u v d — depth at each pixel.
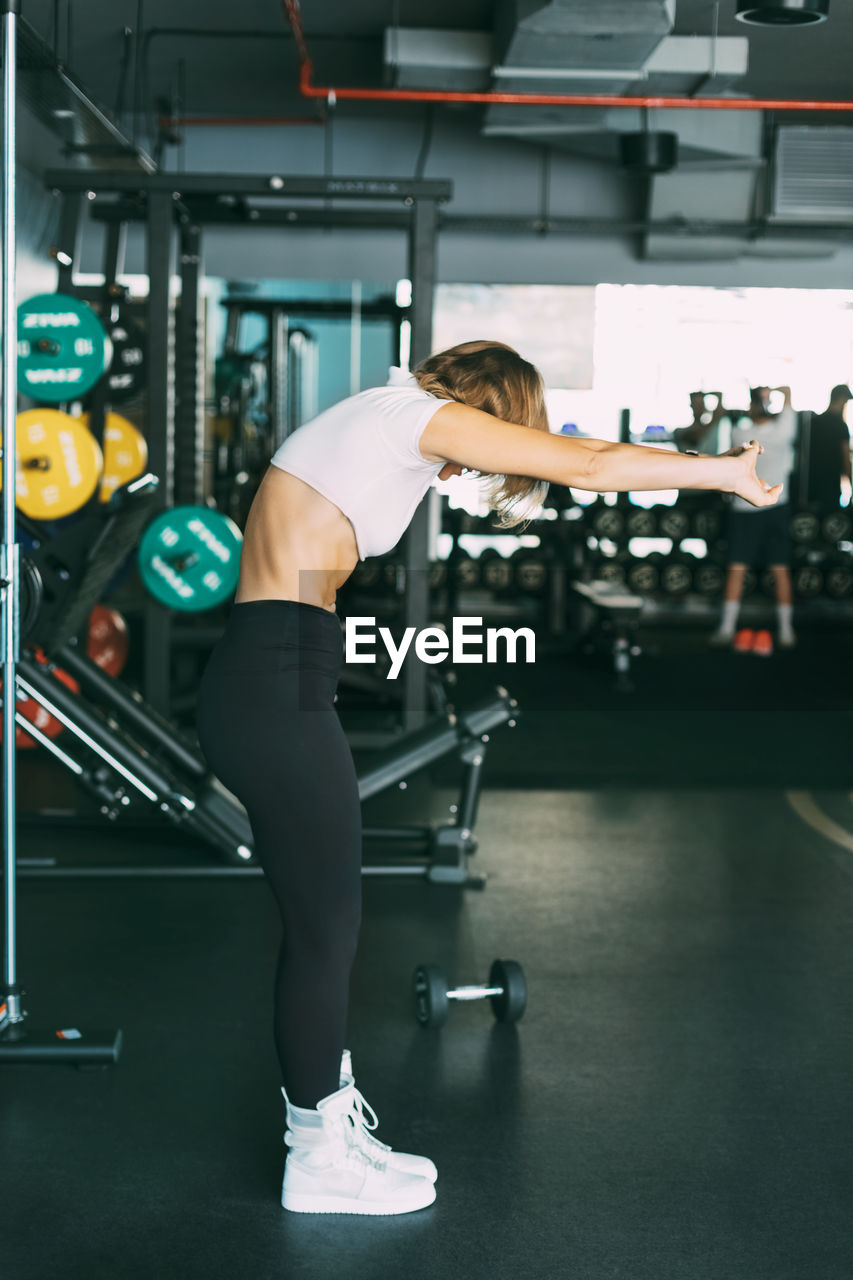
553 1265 1.70
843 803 4.36
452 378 1.76
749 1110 2.16
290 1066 1.80
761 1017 2.55
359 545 1.75
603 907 3.24
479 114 6.75
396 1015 2.54
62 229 4.38
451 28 4.98
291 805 1.71
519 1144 2.03
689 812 4.23
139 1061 2.31
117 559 3.73
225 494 7.38
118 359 5.01
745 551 7.76
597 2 3.93
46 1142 2.02
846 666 7.41
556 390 7.92
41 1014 2.50
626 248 7.25
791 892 3.39
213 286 7.64
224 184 4.17
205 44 5.30
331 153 7.02
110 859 3.60
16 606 2.21
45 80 3.61
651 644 8.31
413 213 4.27
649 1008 2.59
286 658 1.70
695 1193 1.89
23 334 3.94
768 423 7.45
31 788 4.42
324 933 1.77
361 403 1.72
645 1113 2.14
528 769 4.81
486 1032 2.47
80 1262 1.69
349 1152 1.83
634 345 7.88
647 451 1.61
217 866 3.41
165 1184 1.90
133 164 4.94
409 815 4.17
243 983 2.69
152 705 4.41
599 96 4.79
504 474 1.68
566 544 7.98
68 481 3.96
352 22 4.98
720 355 7.85
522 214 7.11
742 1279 1.67
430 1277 1.67
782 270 7.31
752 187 6.54
